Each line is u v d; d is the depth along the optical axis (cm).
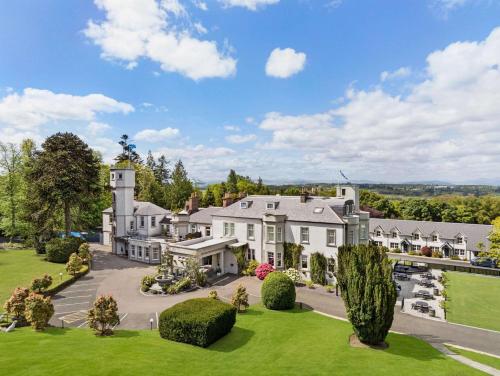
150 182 9331
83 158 5391
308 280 4147
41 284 3284
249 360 1902
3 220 6000
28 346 1841
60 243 4834
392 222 7938
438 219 9094
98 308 2172
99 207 7712
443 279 4600
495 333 2761
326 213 4144
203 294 3534
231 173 11144
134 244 5353
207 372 1680
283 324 2611
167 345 2041
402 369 1856
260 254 4497
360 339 2234
